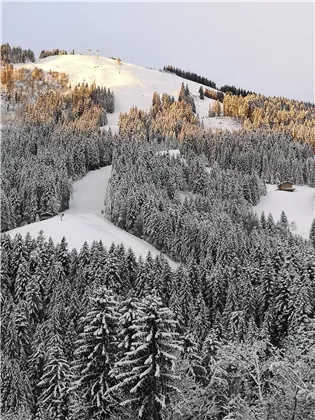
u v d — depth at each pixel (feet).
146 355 69.56
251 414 67.10
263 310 189.37
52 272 207.82
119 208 344.90
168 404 75.36
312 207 437.99
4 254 219.20
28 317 181.57
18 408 135.54
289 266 196.95
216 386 82.89
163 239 302.04
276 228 354.13
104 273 208.64
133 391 66.49
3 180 370.94
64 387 121.08
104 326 78.69
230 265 233.96
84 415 82.38
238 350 75.77
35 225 304.50
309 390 64.23
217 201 388.98
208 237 277.64
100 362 80.43
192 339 117.08
